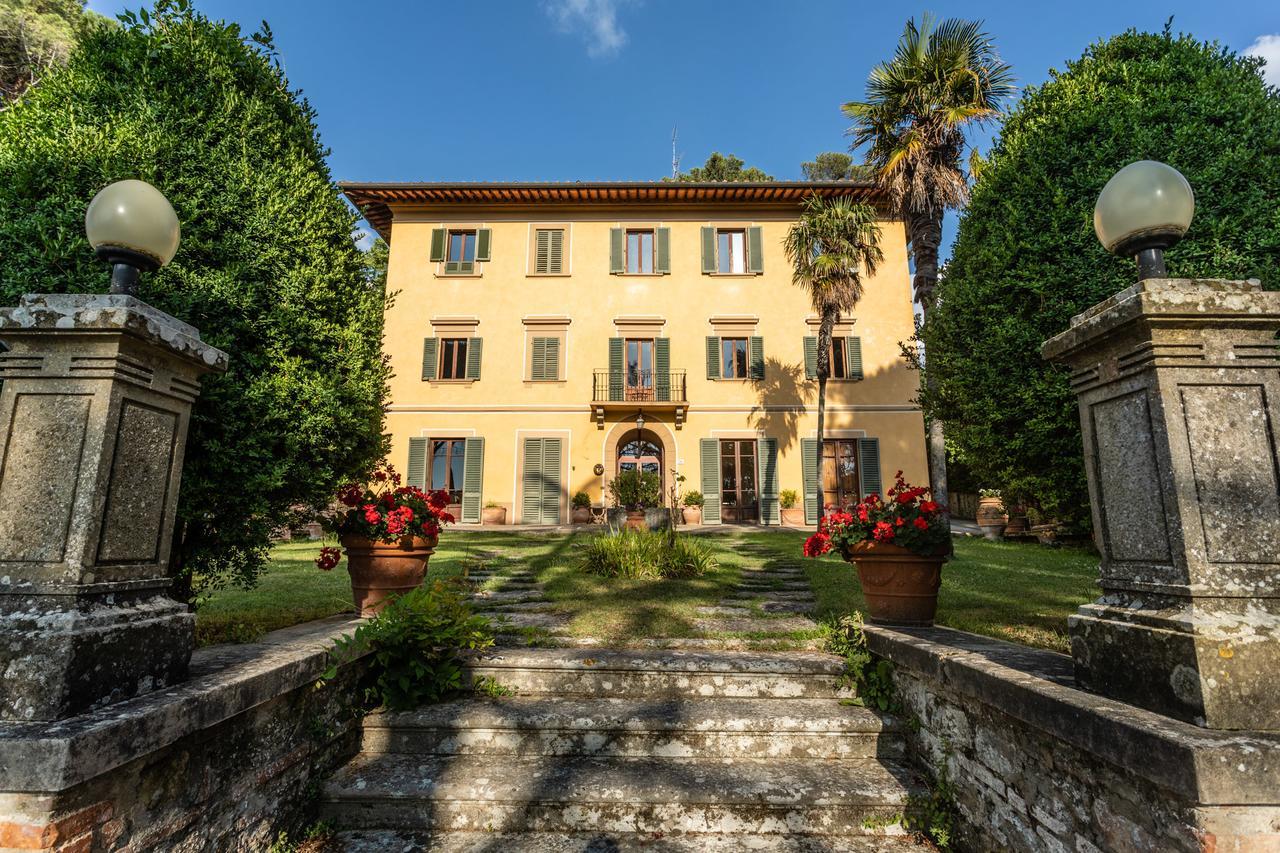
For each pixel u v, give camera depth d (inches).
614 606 194.2
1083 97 141.1
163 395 79.2
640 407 612.4
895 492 140.9
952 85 482.0
